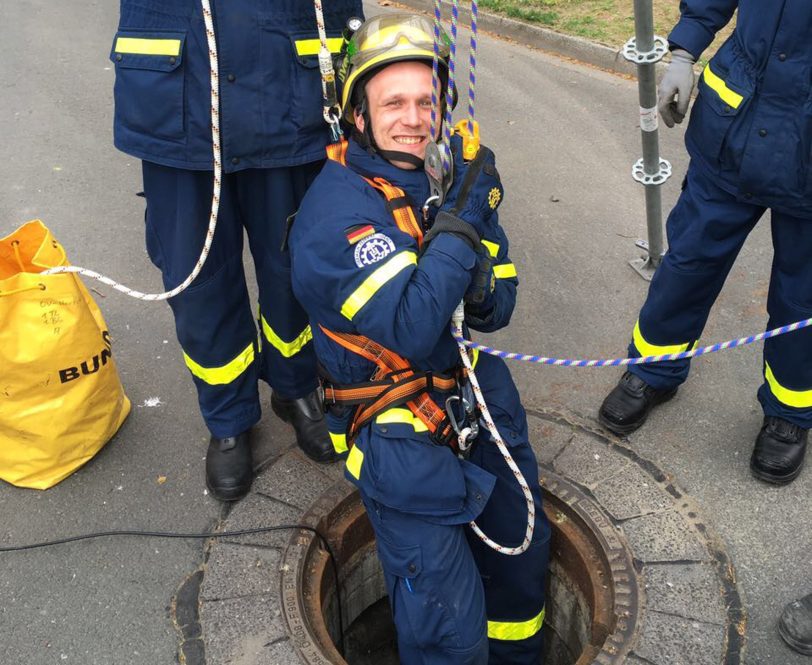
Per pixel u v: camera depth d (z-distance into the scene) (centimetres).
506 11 673
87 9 776
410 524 197
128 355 341
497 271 208
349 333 194
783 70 223
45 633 240
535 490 229
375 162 190
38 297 256
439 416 198
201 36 216
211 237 223
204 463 291
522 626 249
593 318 350
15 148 524
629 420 286
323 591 254
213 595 242
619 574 243
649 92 311
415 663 209
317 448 277
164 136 225
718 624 230
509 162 481
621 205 432
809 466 276
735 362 320
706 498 267
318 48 228
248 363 270
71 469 285
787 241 246
